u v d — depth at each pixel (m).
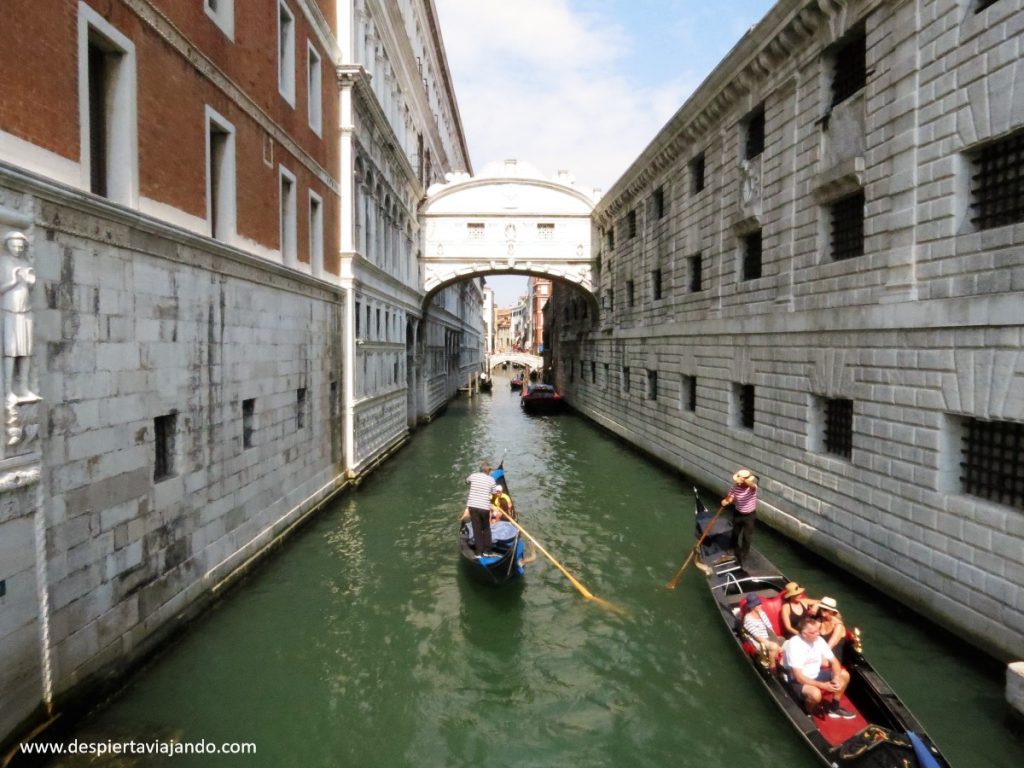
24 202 4.82
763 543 10.30
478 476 9.23
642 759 5.57
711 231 13.75
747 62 11.31
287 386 10.73
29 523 4.91
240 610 8.16
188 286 7.37
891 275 7.88
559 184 25.69
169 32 7.02
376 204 17.61
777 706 5.94
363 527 11.73
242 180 9.01
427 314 28.34
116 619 6.03
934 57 7.19
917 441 7.40
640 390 19.59
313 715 6.15
